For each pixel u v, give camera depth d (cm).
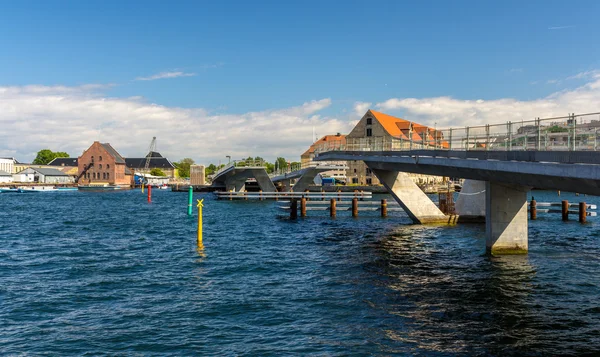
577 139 2003
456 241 3891
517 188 3169
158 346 1586
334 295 2198
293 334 1697
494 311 1958
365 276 2592
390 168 4631
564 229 4591
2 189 14712
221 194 10456
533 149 2308
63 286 2358
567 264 2867
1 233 4500
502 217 3162
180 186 15938
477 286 2362
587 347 1580
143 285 2383
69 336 1672
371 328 1758
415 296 2184
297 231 4625
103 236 4269
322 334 1697
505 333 1708
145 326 1777
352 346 1586
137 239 4056
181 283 2428
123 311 1956
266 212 7050
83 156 18375
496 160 2523
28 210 7569
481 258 3094
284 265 2898
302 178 9044
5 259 3080
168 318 1869
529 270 2712
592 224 5000
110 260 3050
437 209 5166
